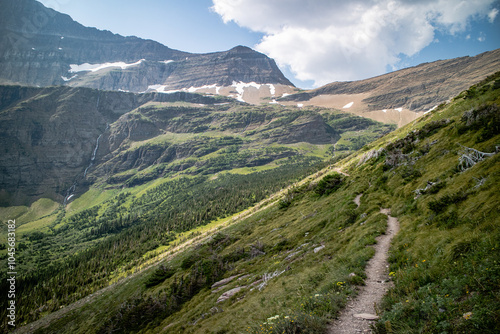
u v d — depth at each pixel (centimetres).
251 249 4994
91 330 5803
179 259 8069
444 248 1280
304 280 1894
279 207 7612
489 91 3691
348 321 1030
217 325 2152
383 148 5453
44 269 19075
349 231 2775
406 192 2955
